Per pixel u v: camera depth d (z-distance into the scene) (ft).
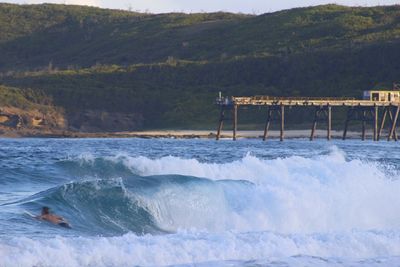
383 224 254.27
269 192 248.11
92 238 178.40
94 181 236.22
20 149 622.54
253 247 185.16
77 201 228.02
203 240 185.47
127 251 171.32
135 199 232.53
